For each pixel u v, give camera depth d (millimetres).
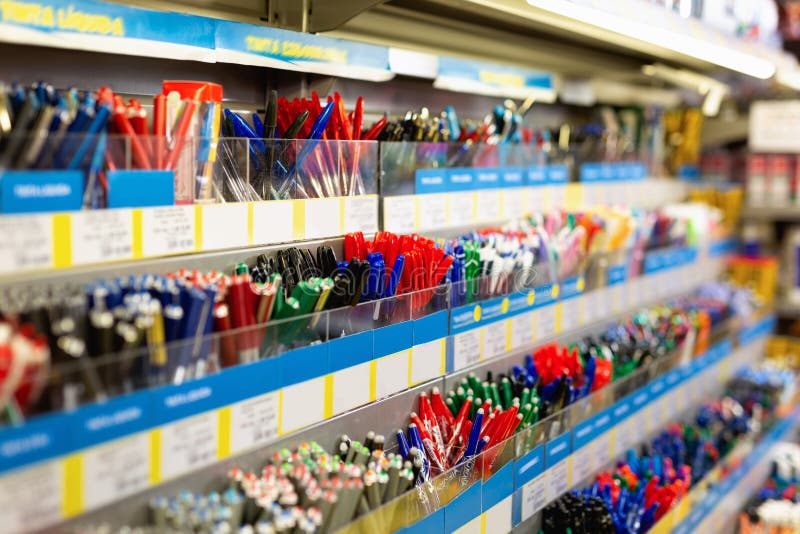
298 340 1188
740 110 3609
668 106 3445
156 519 971
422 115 1665
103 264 1034
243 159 1253
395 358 1400
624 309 2375
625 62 2521
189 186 1144
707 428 2615
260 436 1128
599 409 1923
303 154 1353
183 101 1126
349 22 1711
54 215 946
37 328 898
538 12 1554
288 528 1043
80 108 991
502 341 1728
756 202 3490
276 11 1568
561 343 2033
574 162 2354
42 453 840
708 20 2020
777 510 2582
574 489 1877
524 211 2049
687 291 2951
